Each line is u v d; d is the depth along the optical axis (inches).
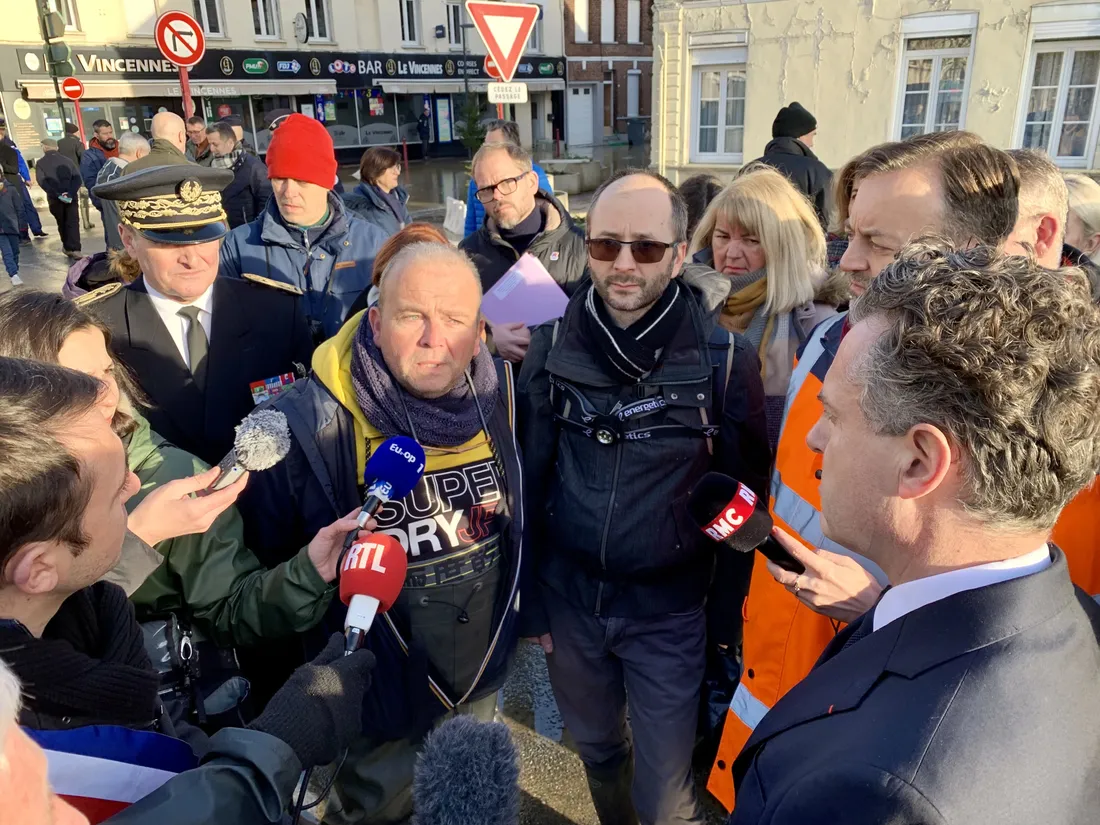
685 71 428.5
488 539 75.6
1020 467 32.5
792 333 101.6
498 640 77.7
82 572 41.3
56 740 37.9
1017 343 32.6
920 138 64.8
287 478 70.9
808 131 195.2
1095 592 56.6
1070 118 342.3
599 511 74.7
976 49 347.9
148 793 40.8
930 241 40.4
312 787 89.4
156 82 784.3
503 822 40.4
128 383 75.7
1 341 58.7
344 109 952.9
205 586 66.1
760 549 59.7
